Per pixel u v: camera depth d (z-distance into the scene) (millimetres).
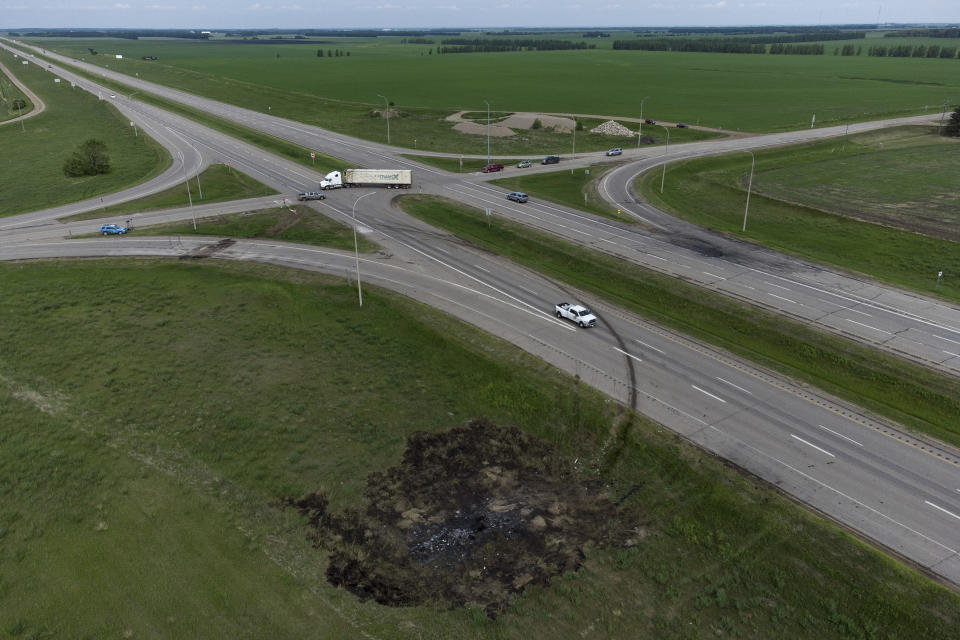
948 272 65188
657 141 134000
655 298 58969
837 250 72188
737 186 100250
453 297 58844
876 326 51875
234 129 140750
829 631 27047
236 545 31125
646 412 41375
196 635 26531
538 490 35406
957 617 27016
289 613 27562
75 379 45562
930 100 184125
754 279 61719
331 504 34031
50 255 69938
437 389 44844
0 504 33594
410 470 36812
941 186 98562
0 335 51719
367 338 51625
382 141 132750
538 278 63719
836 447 37906
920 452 37469
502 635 26672
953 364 45969
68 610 27609
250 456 37625
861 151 124562
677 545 31516
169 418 41125
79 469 36281
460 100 188125
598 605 28172
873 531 31750
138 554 30547
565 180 102562
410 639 26391
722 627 27188
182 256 69375
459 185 99500
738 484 34875
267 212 84938
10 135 138125
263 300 58344
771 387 44281
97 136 135375
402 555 30812
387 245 72438
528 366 46906
